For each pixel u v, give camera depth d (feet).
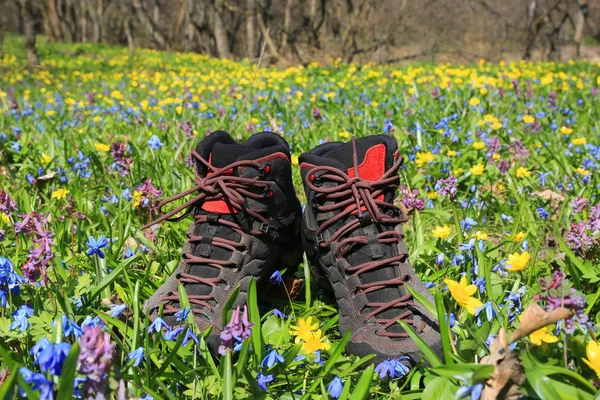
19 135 6.85
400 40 32.07
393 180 3.18
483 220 4.78
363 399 2.48
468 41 34.50
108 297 3.24
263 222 3.18
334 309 3.29
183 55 36.01
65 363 2.18
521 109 8.78
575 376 2.36
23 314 2.76
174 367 2.79
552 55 32.40
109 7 58.23
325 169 3.17
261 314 3.26
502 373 2.27
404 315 2.92
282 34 26.18
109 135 7.13
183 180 5.12
